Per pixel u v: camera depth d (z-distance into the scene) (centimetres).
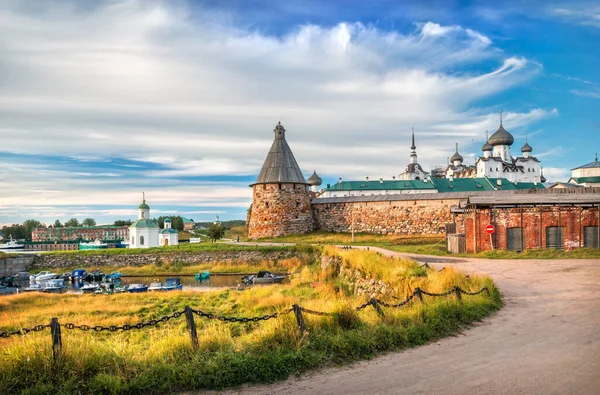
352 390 760
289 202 6291
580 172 10681
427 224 5647
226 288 3688
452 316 1191
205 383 802
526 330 1103
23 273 5438
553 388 727
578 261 2459
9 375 761
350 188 10575
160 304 2780
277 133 6656
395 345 1010
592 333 1046
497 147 12744
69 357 816
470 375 805
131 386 775
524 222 3188
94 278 4891
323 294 2555
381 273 2233
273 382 821
